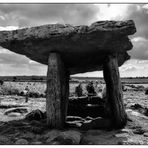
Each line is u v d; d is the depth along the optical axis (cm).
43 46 417
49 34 391
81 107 585
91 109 579
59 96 414
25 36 407
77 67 539
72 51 430
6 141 336
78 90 1009
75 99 607
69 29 382
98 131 385
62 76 441
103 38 385
